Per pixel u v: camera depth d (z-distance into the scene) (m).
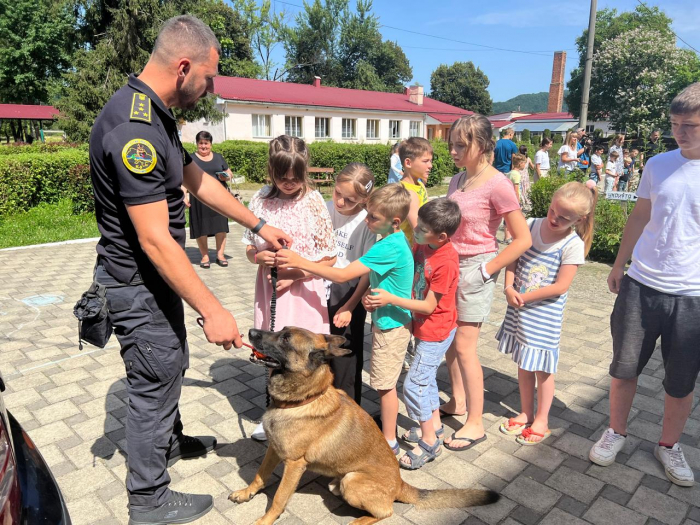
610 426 3.32
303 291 3.15
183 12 21.05
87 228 10.45
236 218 2.87
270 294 3.20
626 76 39.12
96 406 3.83
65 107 19.47
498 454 3.35
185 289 2.22
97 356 4.70
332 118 28.55
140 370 2.45
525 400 3.59
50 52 37.72
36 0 37.12
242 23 48.44
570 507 2.84
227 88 26.17
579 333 5.46
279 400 2.53
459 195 3.35
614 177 15.48
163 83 2.28
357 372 3.46
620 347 3.12
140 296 2.38
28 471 1.81
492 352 4.95
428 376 3.13
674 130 2.74
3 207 10.51
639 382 4.32
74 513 2.75
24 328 5.35
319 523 2.70
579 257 3.17
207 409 3.84
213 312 2.29
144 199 2.13
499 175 3.19
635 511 2.80
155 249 2.16
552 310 3.28
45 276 7.28
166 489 2.67
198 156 7.56
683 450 3.38
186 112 19.91
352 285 3.42
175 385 2.57
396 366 3.10
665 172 2.89
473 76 67.00
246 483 3.02
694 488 3.00
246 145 21.73
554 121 56.59
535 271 3.28
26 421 3.63
